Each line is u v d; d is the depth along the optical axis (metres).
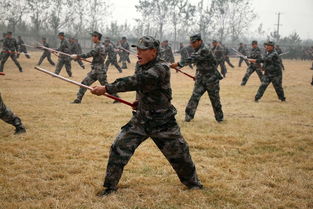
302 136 7.16
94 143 6.33
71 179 4.67
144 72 3.74
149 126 3.95
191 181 4.36
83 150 5.90
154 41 3.79
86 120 8.01
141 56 3.82
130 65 26.50
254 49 15.45
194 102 8.05
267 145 6.54
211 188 4.50
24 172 4.92
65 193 4.27
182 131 7.34
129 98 11.36
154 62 3.85
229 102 11.16
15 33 39.62
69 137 6.62
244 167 5.36
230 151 6.16
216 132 7.35
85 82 9.93
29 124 7.46
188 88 14.21
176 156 4.09
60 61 16.30
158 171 5.05
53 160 5.40
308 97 12.65
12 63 22.98
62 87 13.22
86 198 4.15
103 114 8.75
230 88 14.59
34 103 9.86
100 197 4.16
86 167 5.13
